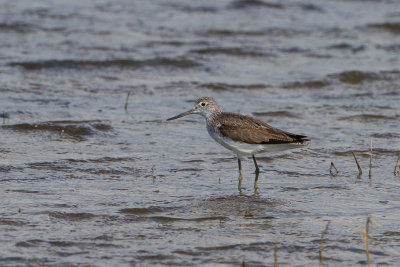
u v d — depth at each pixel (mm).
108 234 10398
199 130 17266
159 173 13766
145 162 14469
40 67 22078
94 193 12328
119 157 14672
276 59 24656
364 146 15859
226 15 30328
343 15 31250
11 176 13070
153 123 17562
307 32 28453
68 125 16625
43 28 26531
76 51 23938
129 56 23625
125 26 27766
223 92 20906
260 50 25438
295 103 19812
